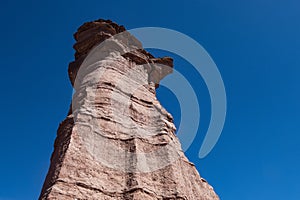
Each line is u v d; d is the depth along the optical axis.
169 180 25.72
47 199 20.08
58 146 26.28
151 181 25.38
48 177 23.66
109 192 23.34
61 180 21.67
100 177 23.86
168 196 24.58
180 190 25.06
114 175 24.62
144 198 23.31
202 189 29.48
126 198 23.25
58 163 23.33
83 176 22.92
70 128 26.53
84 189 22.19
